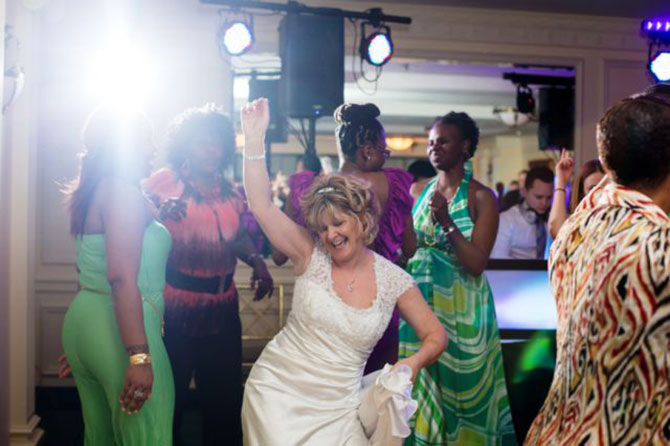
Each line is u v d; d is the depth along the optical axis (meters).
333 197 2.10
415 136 14.77
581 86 6.39
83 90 5.39
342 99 5.56
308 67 5.52
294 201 2.83
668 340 1.49
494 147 15.18
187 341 3.12
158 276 2.49
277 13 5.74
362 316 2.12
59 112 5.36
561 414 1.64
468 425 3.33
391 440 2.04
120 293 2.31
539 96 8.09
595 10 6.17
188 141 3.14
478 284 3.41
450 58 6.18
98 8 5.40
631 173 1.64
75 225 2.42
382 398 2.01
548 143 8.05
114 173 2.37
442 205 3.26
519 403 4.02
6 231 3.45
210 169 3.14
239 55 5.35
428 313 2.25
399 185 2.97
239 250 3.57
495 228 3.44
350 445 2.11
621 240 1.54
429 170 6.82
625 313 1.51
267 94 6.59
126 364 2.39
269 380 2.14
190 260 3.10
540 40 6.30
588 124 6.41
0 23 2.70
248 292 5.95
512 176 15.01
